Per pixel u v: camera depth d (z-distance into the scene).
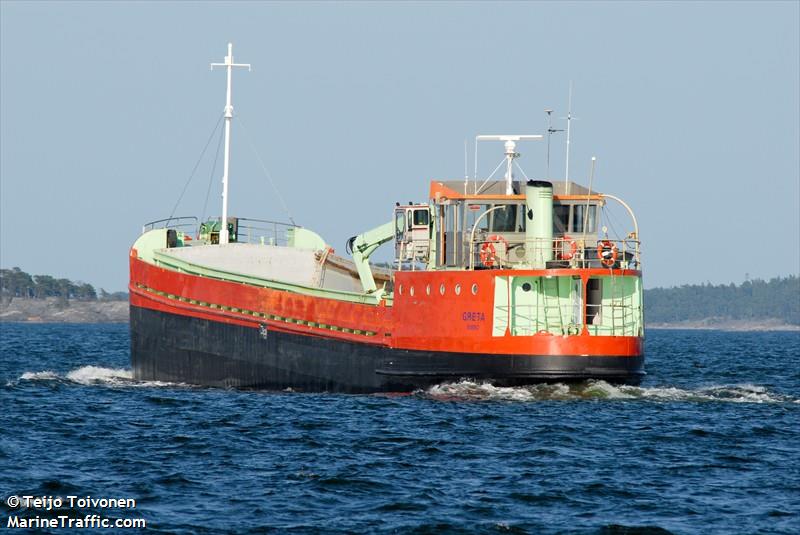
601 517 106.62
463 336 169.00
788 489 116.81
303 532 101.62
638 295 168.12
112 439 141.50
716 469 125.25
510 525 103.62
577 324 165.12
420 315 175.12
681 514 107.81
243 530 102.19
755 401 175.50
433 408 161.50
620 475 121.88
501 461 127.56
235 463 127.00
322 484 117.12
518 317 166.00
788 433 146.12
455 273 170.12
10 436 143.50
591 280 167.88
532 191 173.25
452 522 104.50
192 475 121.38
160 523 104.12
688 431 145.50
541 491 115.00
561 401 164.75
